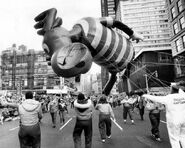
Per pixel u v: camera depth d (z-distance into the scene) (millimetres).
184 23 25453
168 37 82125
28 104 4020
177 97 3621
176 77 27750
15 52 59344
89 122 4770
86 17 8305
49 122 12047
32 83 56062
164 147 5609
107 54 7980
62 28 7535
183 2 25547
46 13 7781
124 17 83938
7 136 7898
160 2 84688
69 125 10578
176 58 27625
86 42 7641
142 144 5973
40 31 7840
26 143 4043
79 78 8523
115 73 9359
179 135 3520
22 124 3969
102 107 6477
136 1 85375
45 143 6426
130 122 11023
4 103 4156
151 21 83562
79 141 4766
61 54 6871
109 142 6305
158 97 3748
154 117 6574
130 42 9156
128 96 11250
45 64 56688
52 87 54688
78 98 4793
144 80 31328
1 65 58406
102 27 7945
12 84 56562
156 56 33406
